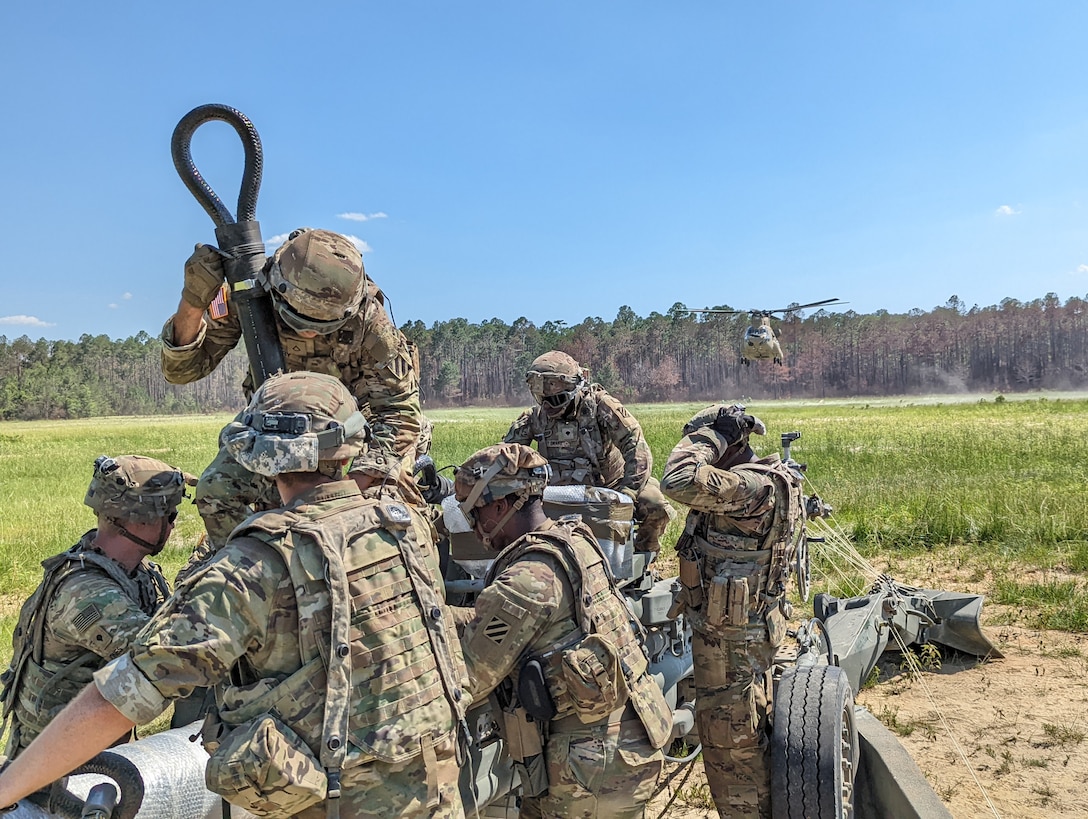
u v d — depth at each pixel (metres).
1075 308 108.06
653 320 117.81
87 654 2.47
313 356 2.84
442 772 1.98
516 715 2.63
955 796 4.17
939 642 5.99
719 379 109.19
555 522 2.80
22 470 25.98
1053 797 4.13
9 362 133.25
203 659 1.80
